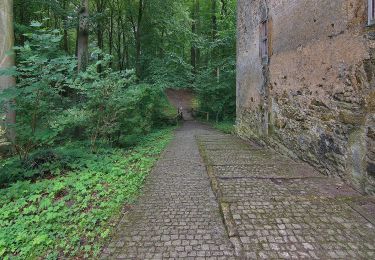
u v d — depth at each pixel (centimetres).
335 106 390
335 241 239
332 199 322
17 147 499
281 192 349
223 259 222
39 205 342
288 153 548
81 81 602
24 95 468
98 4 1786
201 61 2341
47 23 1533
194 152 635
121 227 279
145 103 994
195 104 2364
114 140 741
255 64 761
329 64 401
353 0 345
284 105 563
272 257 221
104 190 385
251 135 800
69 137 731
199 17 2319
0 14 664
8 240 262
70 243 254
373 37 314
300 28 487
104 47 2328
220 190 361
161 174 457
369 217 276
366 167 333
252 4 781
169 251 235
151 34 1783
